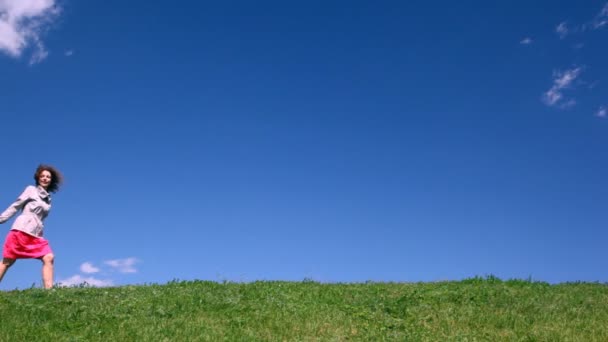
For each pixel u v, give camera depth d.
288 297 14.85
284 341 11.49
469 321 12.85
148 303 13.78
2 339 11.05
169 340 11.23
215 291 15.68
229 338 11.45
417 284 17.91
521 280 17.77
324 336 11.79
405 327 12.45
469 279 17.91
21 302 13.47
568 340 11.41
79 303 13.77
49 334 11.39
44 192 16.06
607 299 14.98
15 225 15.44
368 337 11.70
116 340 11.23
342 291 15.98
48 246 15.85
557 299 14.74
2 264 15.32
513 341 11.50
